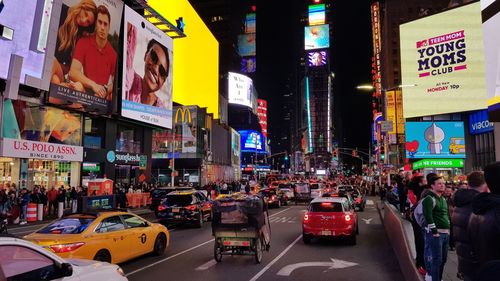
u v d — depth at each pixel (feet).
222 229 36.40
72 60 96.68
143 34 130.00
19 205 70.79
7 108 81.76
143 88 128.77
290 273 32.32
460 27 159.94
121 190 89.04
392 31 339.16
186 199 65.26
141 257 39.65
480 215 10.64
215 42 264.72
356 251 42.45
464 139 165.07
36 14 82.38
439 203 22.24
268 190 107.65
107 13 109.40
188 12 207.62
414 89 166.50
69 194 90.58
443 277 24.95
